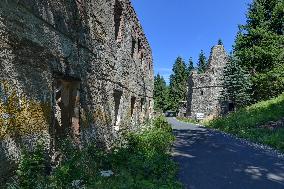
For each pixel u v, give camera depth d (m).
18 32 4.92
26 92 5.04
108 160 7.16
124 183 6.09
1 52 4.46
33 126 5.14
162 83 73.31
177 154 11.09
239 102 34.31
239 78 33.91
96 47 8.88
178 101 69.12
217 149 12.60
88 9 8.29
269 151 12.30
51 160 5.71
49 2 6.05
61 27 6.57
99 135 8.66
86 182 5.70
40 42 5.63
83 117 7.62
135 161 7.41
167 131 16.83
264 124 20.23
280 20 33.88
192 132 21.22
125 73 12.73
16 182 4.43
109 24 10.31
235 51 34.56
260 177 7.91
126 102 12.97
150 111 22.77
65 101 7.36
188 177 7.71
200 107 46.47
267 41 32.72
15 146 4.55
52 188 4.82
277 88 31.80
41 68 5.64
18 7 4.95
